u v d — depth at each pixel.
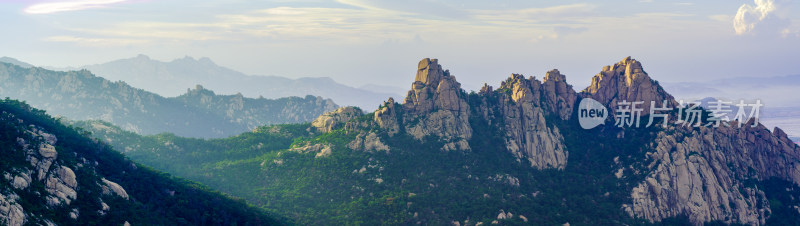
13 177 135.75
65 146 184.62
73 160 167.25
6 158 141.25
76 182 153.50
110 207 156.25
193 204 193.88
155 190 189.75
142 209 168.88
